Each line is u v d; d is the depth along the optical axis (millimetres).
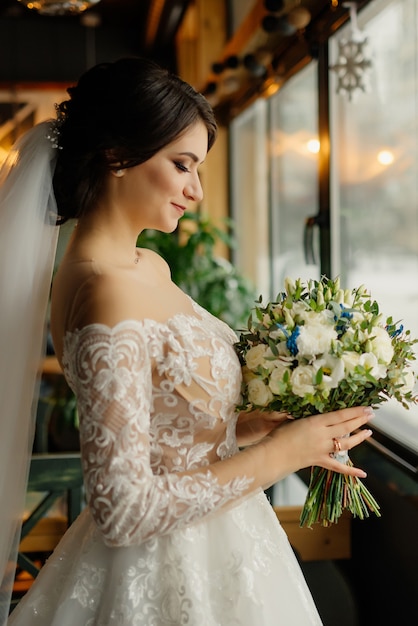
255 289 4875
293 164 4219
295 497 3543
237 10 5031
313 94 3750
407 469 2145
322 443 1358
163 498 1193
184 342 1322
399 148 2584
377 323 1436
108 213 1375
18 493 1440
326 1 3033
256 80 4559
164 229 1404
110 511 1150
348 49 2688
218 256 5898
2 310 1401
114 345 1198
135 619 1278
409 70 2482
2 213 1409
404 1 2500
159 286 1413
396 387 1417
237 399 1425
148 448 1210
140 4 6371
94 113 1322
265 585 1380
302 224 4051
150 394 1274
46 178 1404
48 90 6801
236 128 5691
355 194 3018
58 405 4020
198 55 5426
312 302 1415
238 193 5758
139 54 7090
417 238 2455
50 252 1456
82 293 1265
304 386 1343
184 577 1297
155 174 1333
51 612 1400
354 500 1484
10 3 6312
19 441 1429
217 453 1388
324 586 2477
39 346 1449
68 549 1445
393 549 2277
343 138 3123
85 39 6988
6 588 1466
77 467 2256
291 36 3645
